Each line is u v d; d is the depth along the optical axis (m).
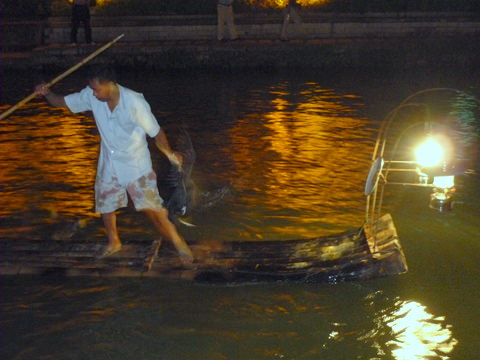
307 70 16.94
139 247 6.09
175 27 17.84
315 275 5.65
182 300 5.36
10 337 4.86
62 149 9.59
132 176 5.32
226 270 5.75
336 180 8.26
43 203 7.46
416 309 5.27
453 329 5.00
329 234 6.64
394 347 4.77
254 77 15.84
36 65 16.42
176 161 5.39
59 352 4.70
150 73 16.41
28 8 19.45
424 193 7.81
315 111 12.10
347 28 18.44
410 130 10.65
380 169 5.94
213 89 14.23
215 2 18.88
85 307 5.24
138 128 5.18
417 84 14.80
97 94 4.98
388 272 5.61
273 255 5.98
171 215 7.02
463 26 18.55
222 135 10.40
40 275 5.67
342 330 4.98
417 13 18.70
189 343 4.81
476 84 14.77
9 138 10.20
